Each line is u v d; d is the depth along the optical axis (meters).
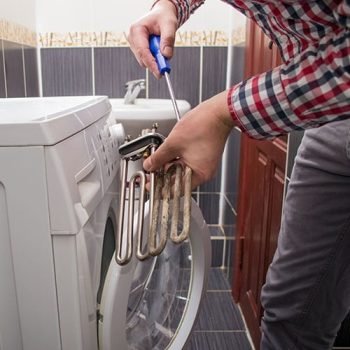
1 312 0.56
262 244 1.24
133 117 1.38
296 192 0.84
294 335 0.88
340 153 0.75
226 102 0.49
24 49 1.57
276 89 0.45
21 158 0.52
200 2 0.77
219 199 1.97
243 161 1.48
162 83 1.82
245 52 1.47
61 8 1.73
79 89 1.81
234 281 1.62
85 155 0.64
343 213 0.79
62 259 0.55
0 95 1.28
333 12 0.39
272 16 0.46
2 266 0.55
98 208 0.70
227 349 1.35
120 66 1.79
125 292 0.67
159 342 0.95
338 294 0.84
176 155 0.52
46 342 0.58
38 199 0.53
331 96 0.41
